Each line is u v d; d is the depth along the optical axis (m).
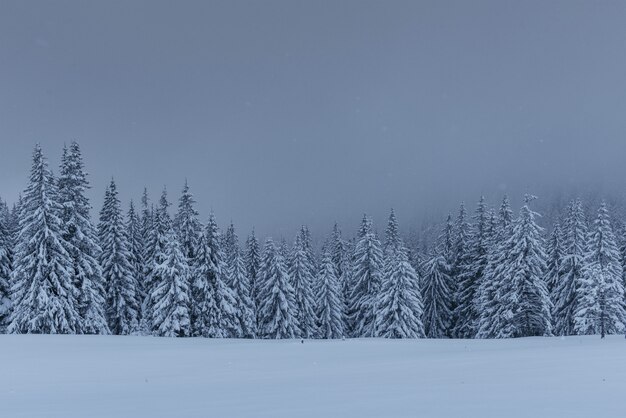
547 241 51.41
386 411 7.24
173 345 30.08
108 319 42.81
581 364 14.24
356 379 12.87
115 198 43.62
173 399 10.10
